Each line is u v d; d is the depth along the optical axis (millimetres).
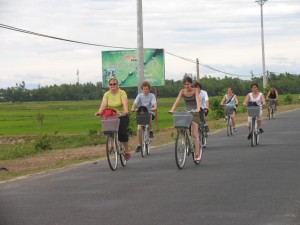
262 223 7422
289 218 7691
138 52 27422
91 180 11680
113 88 13625
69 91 144625
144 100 16969
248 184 10367
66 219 7926
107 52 42031
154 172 12484
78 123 47688
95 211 8406
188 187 10250
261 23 65188
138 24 27328
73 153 19516
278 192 9523
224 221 7551
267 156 14820
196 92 13305
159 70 40562
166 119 46844
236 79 119188
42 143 22938
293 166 12703
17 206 8992
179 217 7844
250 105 17844
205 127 17656
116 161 13312
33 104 116875
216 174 11758
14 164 16719
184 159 12969
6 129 42375
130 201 9109
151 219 7773
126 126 13617
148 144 16719
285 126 27469
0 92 146250
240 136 22438
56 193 10164
